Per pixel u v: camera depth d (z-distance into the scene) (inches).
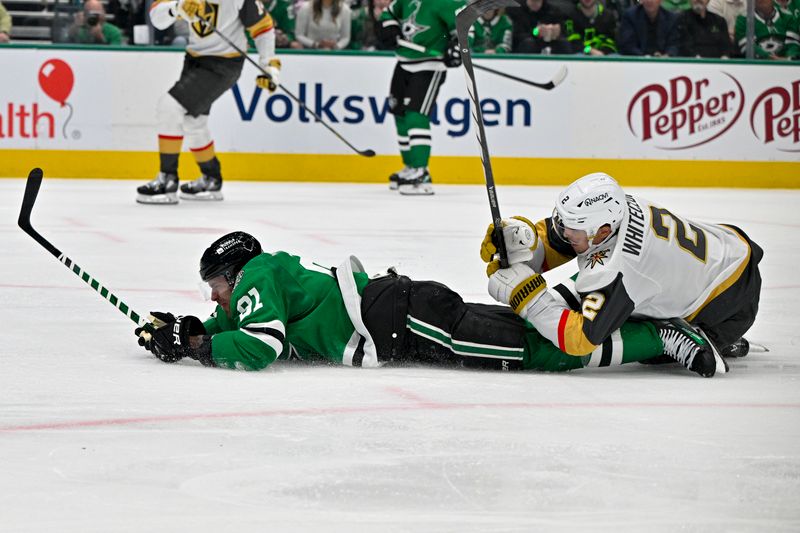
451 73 1664.6
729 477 349.4
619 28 1705.2
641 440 390.6
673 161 1706.4
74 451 370.0
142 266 842.8
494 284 493.4
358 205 1350.9
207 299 513.7
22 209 511.5
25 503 318.3
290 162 1664.6
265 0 1660.9
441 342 500.4
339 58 1653.5
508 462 362.3
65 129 1626.5
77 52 1616.6
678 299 499.8
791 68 1708.9
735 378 502.6
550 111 1679.4
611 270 478.0
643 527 305.9
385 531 300.2
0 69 1611.7
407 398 449.1
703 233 510.6
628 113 1692.9
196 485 336.2
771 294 764.0
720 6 1702.8
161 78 1627.7
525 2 1678.2
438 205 1363.2
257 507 317.7
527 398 452.8
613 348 496.4
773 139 1718.8
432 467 355.9
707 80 1700.3
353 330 503.5
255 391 457.7
